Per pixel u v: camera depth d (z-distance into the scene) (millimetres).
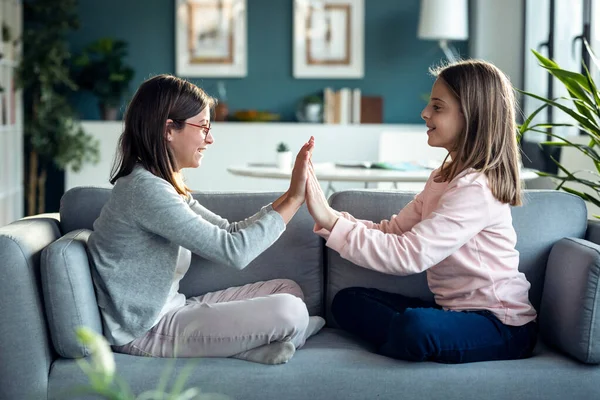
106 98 5559
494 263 1881
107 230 1798
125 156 1836
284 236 2141
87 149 5410
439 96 1917
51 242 1935
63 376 1732
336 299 2082
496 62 5480
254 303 1809
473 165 1887
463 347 1756
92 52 5695
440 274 1933
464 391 1723
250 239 1779
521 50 5430
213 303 1915
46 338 1763
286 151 3469
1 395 1725
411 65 5898
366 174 3010
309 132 5570
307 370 1729
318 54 5867
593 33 4270
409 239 1838
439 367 1741
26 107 5645
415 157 4504
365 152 5602
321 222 1906
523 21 5348
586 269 1792
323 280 2191
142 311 1789
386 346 1811
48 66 5191
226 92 5898
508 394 1731
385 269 1848
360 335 1990
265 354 1761
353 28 5855
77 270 1751
